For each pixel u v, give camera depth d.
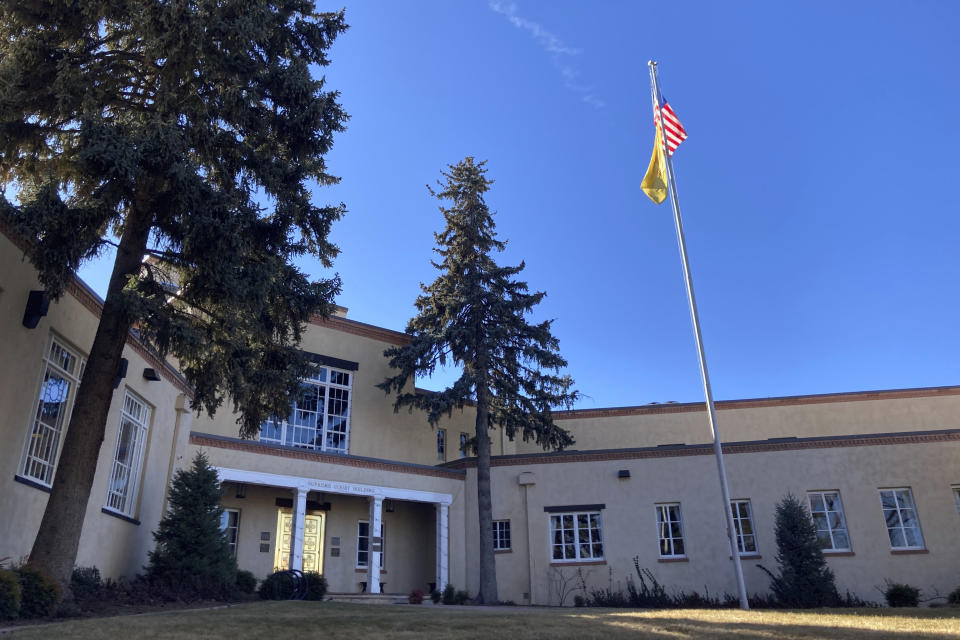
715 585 21.56
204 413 22.73
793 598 19.41
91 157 9.99
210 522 15.47
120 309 10.80
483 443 23.78
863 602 20.48
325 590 18.73
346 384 26.62
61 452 12.03
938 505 21.23
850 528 21.39
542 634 8.84
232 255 11.05
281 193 12.83
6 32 11.69
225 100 11.70
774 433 30.58
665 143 19.38
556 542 23.20
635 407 31.77
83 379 11.38
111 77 11.98
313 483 21.03
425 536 25.83
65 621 9.24
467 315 25.33
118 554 14.83
